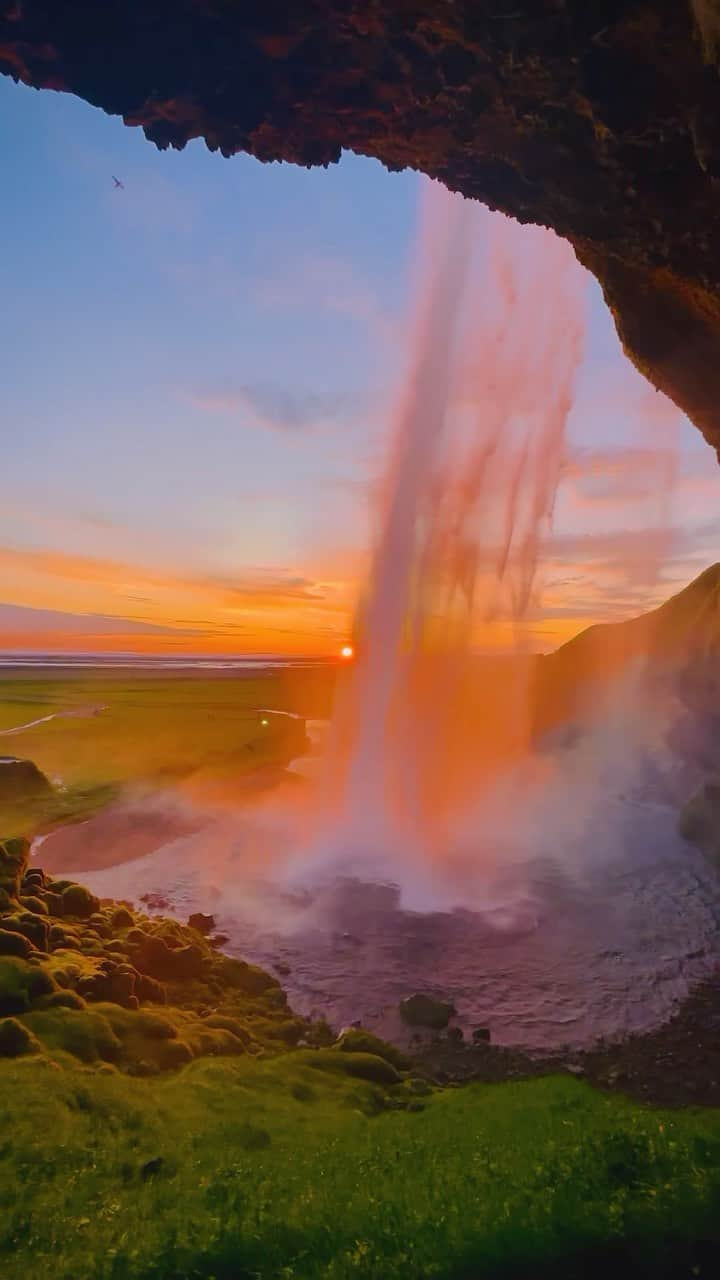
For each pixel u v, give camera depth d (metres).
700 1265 5.87
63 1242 6.65
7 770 37.50
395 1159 8.73
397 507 41.78
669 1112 11.54
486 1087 13.91
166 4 12.33
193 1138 9.83
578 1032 17.16
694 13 10.47
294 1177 8.07
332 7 12.32
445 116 14.52
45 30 12.77
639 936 22.66
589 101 12.70
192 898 25.08
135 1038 14.34
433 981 19.53
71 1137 9.41
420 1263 5.84
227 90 13.80
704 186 13.62
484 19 12.09
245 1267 5.96
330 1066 14.62
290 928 22.80
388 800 37.47
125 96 13.90
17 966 15.46
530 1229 6.14
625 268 18.42
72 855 29.39
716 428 22.16
